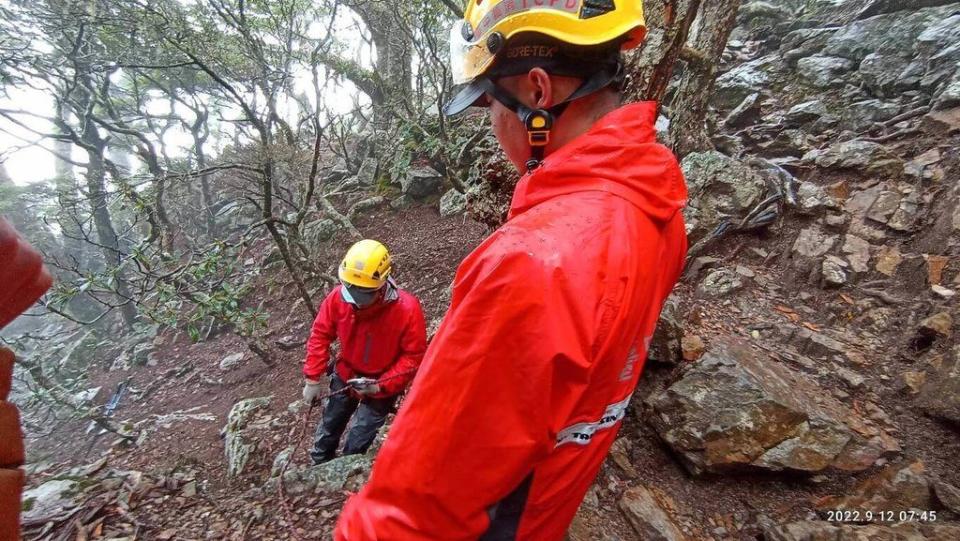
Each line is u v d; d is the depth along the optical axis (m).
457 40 0.98
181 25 5.64
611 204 0.71
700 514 2.34
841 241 3.76
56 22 6.87
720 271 3.83
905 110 4.74
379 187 7.99
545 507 0.74
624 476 2.53
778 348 3.14
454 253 5.75
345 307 2.96
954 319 2.86
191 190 10.30
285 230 5.83
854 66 5.70
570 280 0.61
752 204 4.14
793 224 4.04
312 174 4.72
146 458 4.32
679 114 4.50
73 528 2.38
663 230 0.80
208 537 2.41
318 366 3.14
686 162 4.44
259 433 3.93
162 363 7.02
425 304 5.01
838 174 4.33
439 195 7.27
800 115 5.36
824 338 3.14
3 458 0.55
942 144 4.04
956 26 4.97
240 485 3.29
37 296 0.57
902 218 3.67
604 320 0.63
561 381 0.62
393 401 3.10
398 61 7.46
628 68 2.27
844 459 2.38
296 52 6.07
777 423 2.43
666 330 2.79
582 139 0.77
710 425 2.46
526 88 0.84
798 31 6.64
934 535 2.03
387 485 0.68
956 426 2.47
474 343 0.62
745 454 2.39
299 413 4.11
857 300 3.36
